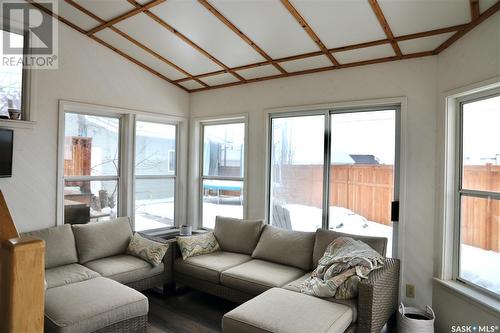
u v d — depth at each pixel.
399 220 3.01
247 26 2.88
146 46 3.56
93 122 3.71
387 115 3.18
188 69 3.96
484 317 2.24
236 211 4.29
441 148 2.76
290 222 3.79
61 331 2.00
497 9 2.10
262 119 3.96
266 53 3.31
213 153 4.57
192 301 3.33
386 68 3.10
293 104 3.71
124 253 3.49
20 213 3.06
